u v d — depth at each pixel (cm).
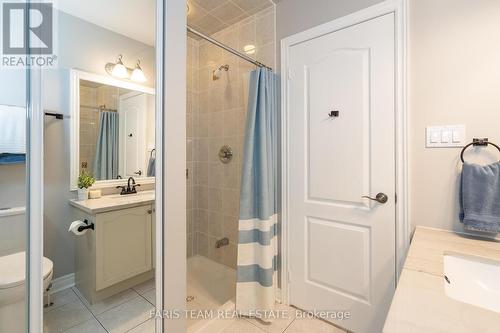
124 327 102
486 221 106
